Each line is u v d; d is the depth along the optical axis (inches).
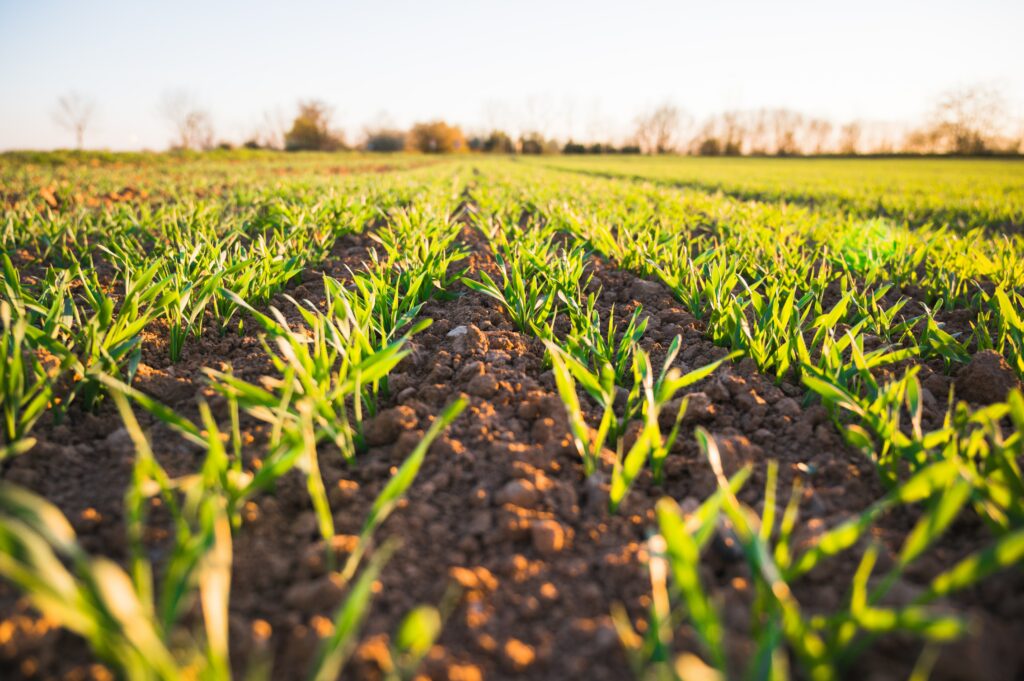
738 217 294.5
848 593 59.8
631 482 71.4
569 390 76.8
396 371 111.3
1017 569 60.3
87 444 84.4
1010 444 68.5
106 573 40.4
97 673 49.0
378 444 86.4
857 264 194.2
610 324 108.8
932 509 63.0
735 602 57.7
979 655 49.8
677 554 45.8
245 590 59.5
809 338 135.5
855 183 798.5
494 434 86.8
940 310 161.9
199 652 50.1
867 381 88.7
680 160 2185.0
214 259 140.9
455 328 127.0
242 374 105.9
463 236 252.4
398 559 63.9
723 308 128.2
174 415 68.5
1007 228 376.5
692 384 107.4
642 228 252.1
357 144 3120.1
